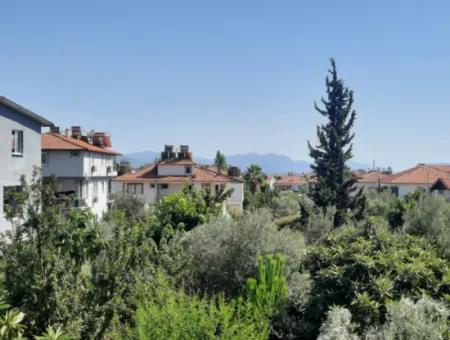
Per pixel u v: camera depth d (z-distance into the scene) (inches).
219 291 466.9
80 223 440.1
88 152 1576.0
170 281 377.7
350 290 316.5
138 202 1620.3
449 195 2034.9
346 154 1320.1
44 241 282.4
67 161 1520.7
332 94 1331.2
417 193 1146.7
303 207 1289.4
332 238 378.9
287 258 470.3
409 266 316.2
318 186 1305.4
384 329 263.1
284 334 332.8
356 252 343.3
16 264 273.9
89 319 271.1
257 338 250.5
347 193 1284.4
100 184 1764.3
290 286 429.7
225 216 579.5
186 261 418.9
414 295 306.7
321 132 1334.9
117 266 303.1
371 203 1333.7
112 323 280.4
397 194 2395.4
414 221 748.0
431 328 244.1
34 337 242.8
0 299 245.4
